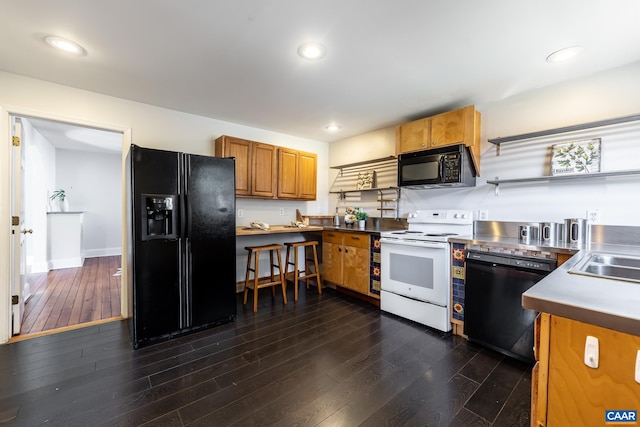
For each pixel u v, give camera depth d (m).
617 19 1.56
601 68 2.13
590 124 2.09
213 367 1.95
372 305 3.21
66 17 1.58
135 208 2.23
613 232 2.10
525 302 0.84
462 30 1.68
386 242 2.97
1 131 2.24
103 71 2.22
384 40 1.79
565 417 0.81
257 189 3.46
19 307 2.46
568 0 1.41
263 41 1.81
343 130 3.88
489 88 2.48
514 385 1.76
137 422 1.45
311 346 2.26
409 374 1.88
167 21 1.61
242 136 3.63
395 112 3.10
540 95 2.47
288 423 1.45
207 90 2.58
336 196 4.50
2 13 1.53
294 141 4.20
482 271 2.23
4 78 2.24
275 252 4.04
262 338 2.40
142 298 2.25
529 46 1.84
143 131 2.90
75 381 1.78
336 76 2.29
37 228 4.58
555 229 2.29
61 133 4.48
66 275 4.43
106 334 2.44
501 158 2.69
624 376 0.72
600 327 0.74
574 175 2.16
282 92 2.61
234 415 1.50
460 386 1.75
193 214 2.50
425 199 3.32
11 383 1.75
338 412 1.53
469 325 2.30
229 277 2.71
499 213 2.70
